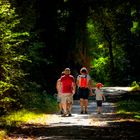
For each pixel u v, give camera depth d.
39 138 20.69
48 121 28.44
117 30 86.56
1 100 26.16
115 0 64.50
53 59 56.59
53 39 58.03
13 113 30.16
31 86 40.06
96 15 78.31
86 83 34.56
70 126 25.44
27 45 40.81
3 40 25.88
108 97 60.22
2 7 26.02
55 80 54.47
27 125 25.94
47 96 43.66
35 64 44.16
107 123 26.84
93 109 39.62
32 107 35.66
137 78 86.50
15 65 30.56
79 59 63.81
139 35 83.88
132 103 43.78
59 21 61.12
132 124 26.25
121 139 20.11
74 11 62.06
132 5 64.69
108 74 112.81
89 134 21.89
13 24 26.92
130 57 85.38
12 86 27.52
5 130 22.56
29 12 47.34
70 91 32.06
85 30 65.81
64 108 31.95
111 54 110.50
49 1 57.41
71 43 61.12
